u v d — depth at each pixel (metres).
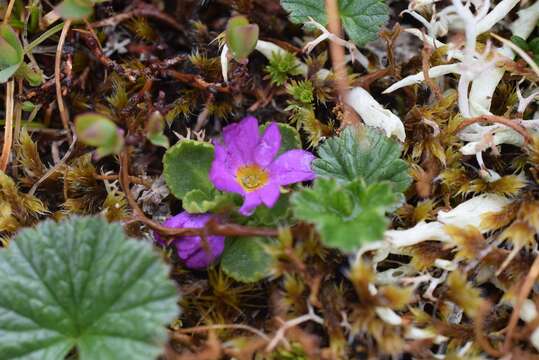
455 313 0.24
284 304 0.23
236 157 0.24
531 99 0.25
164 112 0.25
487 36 0.26
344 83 0.25
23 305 0.23
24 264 0.23
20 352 0.23
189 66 0.26
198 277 0.24
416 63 0.26
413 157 0.25
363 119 0.25
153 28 0.27
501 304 0.24
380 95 0.26
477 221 0.24
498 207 0.24
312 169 0.24
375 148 0.24
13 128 0.26
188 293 0.24
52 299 0.23
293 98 0.26
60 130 0.26
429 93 0.26
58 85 0.26
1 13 0.27
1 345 0.23
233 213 0.24
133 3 0.27
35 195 0.26
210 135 0.26
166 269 0.23
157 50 0.27
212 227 0.23
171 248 0.24
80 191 0.26
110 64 0.26
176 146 0.25
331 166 0.24
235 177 0.24
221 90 0.26
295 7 0.26
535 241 0.24
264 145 0.24
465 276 0.23
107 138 0.22
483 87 0.25
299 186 0.24
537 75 0.25
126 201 0.25
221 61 0.26
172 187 0.25
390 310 0.23
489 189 0.24
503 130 0.25
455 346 0.23
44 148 0.26
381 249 0.24
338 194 0.23
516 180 0.24
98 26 0.26
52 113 0.27
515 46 0.25
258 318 0.24
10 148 0.26
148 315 0.23
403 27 0.27
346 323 0.23
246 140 0.24
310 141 0.26
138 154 0.26
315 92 0.26
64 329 0.23
